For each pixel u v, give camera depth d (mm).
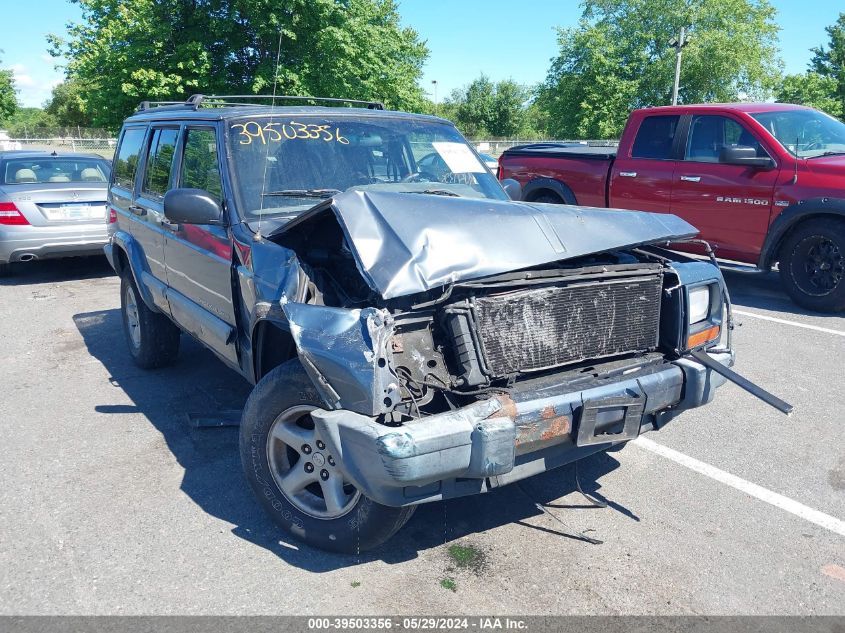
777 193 7414
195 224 3822
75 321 7496
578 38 40969
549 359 3156
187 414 4848
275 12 15477
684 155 8367
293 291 3102
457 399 2963
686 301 3559
